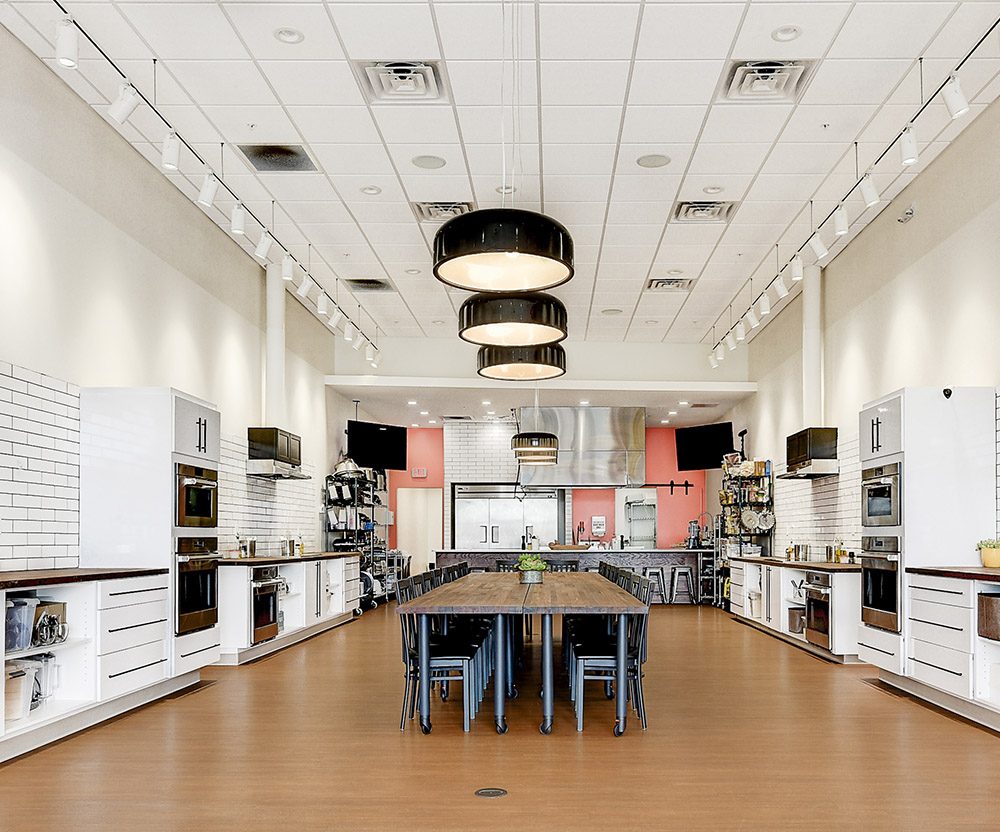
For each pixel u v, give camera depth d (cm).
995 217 674
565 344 1494
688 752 504
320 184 823
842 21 553
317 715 610
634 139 725
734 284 1152
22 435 581
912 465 671
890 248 883
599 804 406
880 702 661
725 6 537
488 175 802
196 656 698
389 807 402
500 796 419
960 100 576
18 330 579
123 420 657
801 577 1020
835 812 395
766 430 1380
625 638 552
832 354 1065
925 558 667
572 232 952
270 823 381
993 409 670
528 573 795
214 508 742
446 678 600
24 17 546
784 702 659
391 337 1470
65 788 436
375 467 1496
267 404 1058
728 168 784
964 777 452
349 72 618
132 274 743
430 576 738
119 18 549
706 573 1595
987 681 571
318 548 1338
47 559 609
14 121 575
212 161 770
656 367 1493
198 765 477
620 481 1605
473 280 534
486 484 1855
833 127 704
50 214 618
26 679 515
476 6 537
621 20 552
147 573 622
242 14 545
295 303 1232
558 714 616
